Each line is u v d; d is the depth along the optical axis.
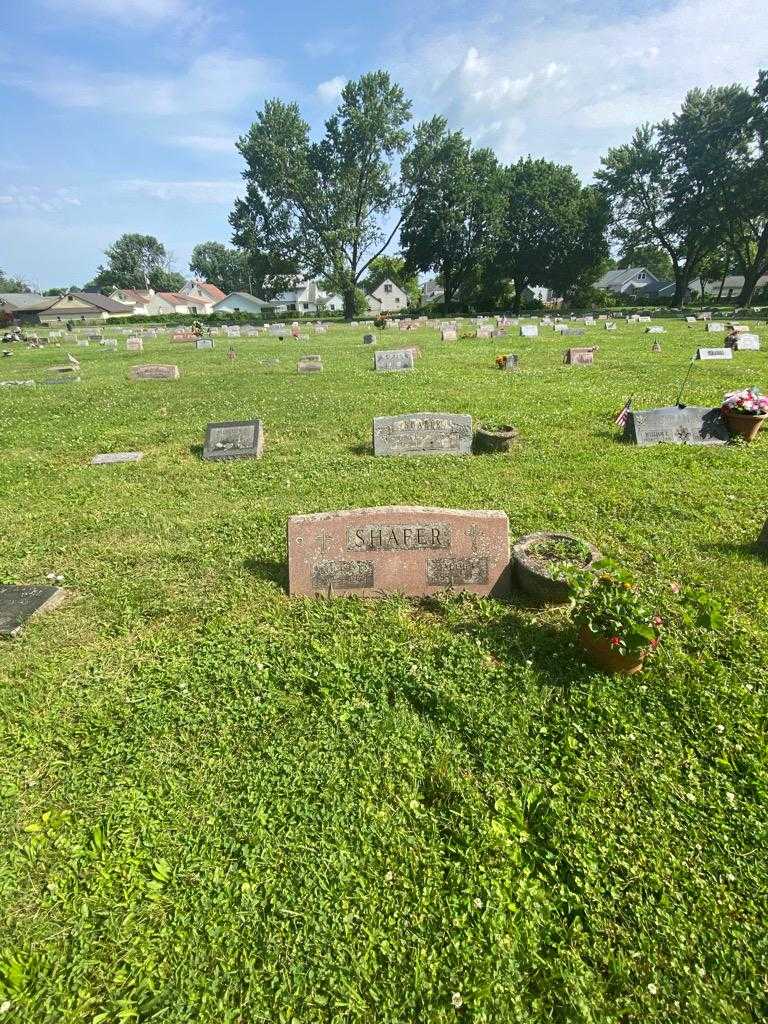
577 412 11.05
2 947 2.43
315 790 3.08
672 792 3.02
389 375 16.75
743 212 49.31
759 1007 2.19
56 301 77.75
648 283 92.19
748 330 28.27
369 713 3.58
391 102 49.97
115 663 4.17
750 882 2.59
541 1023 2.14
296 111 49.81
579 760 3.21
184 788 3.11
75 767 3.28
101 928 2.48
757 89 45.03
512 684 3.79
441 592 4.83
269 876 2.66
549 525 6.11
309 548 4.77
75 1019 2.20
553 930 2.43
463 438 8.75
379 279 107.94
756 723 3.43
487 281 67.06
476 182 58.06
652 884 2.59
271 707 3.65
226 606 4.80
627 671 3.78
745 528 5.93
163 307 94.38
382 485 7.51
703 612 3.76
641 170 53.75
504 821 2.91
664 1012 2.17
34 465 9.06
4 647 4.39
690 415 9.02
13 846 2.85
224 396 14.36
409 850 2.77
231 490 7.57
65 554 5.89
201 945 2.41
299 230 55.28
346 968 2.32
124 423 11.82
